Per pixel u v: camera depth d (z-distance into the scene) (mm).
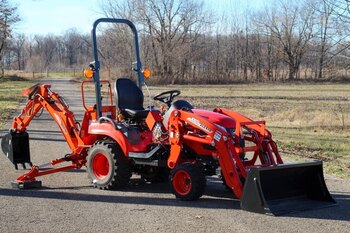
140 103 8375
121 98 8148
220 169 7227
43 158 10820
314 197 7375
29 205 7066
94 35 8266
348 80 56438
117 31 51562
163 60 62719
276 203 6992
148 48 63188
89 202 7250
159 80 58000
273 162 7387
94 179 8117
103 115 8266
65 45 127125
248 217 6562
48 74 90938
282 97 34406
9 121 17844
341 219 6555
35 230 5969
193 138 7250
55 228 6051
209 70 64750
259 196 6703
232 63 66312
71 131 8680
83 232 5914
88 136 8469
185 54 62719
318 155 11938
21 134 9336
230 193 7891
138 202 7277
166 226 6160
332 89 45438
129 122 8062
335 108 24688
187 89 46500
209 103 28484
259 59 66438
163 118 7727
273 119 19812
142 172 8203
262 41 66562
